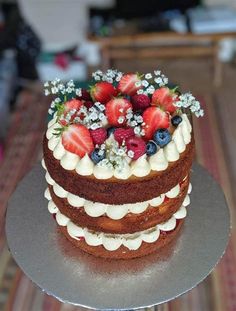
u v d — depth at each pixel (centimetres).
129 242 36
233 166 76
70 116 34
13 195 42
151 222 36
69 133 33
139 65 105
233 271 61
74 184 34
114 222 35
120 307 33
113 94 36
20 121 87
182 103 35
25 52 90
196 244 38
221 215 40
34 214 40
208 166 76
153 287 34
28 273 35
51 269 36
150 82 39
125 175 33
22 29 89
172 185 34
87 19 100
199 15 93
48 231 39
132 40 90
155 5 94
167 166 34
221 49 103
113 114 34
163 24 92
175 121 36
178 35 90
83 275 35
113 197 33
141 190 33
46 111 89
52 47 104
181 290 34
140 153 33
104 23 93
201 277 35
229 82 100
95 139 33
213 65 102
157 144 34
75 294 34
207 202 41
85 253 37
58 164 34
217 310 56
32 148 81
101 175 33
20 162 78
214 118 88
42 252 37
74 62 98
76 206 35
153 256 37
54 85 36
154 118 34
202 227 39
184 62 106
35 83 96
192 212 40
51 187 38
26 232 39
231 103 92
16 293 59
